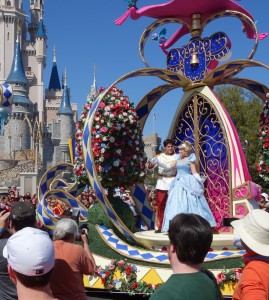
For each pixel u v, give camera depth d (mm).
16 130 92062
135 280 7863
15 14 108812
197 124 10211
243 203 8977
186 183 8633
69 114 101500
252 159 26719
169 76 9922
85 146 8844
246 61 8922
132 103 10102
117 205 9766
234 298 3246
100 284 8156
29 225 4324
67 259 4316
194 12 10492
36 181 33250
